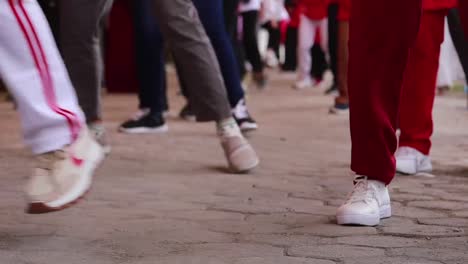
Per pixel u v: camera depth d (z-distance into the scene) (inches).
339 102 275.0
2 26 83.5
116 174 145.9
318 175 147.7
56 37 199.9
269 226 103.1
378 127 100.7
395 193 127.0
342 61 271.0
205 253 89.0
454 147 187.9
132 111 274.5
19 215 108.7
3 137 200.4
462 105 302.7
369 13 97.3
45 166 88.2
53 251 89.8
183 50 139.9
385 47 97.7
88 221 105.6
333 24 347.6
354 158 104.0
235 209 114.4
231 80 173.8
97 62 142.3
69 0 135.9
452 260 85.5
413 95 145.4
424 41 143.3
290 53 561.0
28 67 85.1
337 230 100.3
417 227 102.0
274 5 478.6
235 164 148.3
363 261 85.2
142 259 86.6
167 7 137.9
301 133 218.1
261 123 243.4
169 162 162.2
